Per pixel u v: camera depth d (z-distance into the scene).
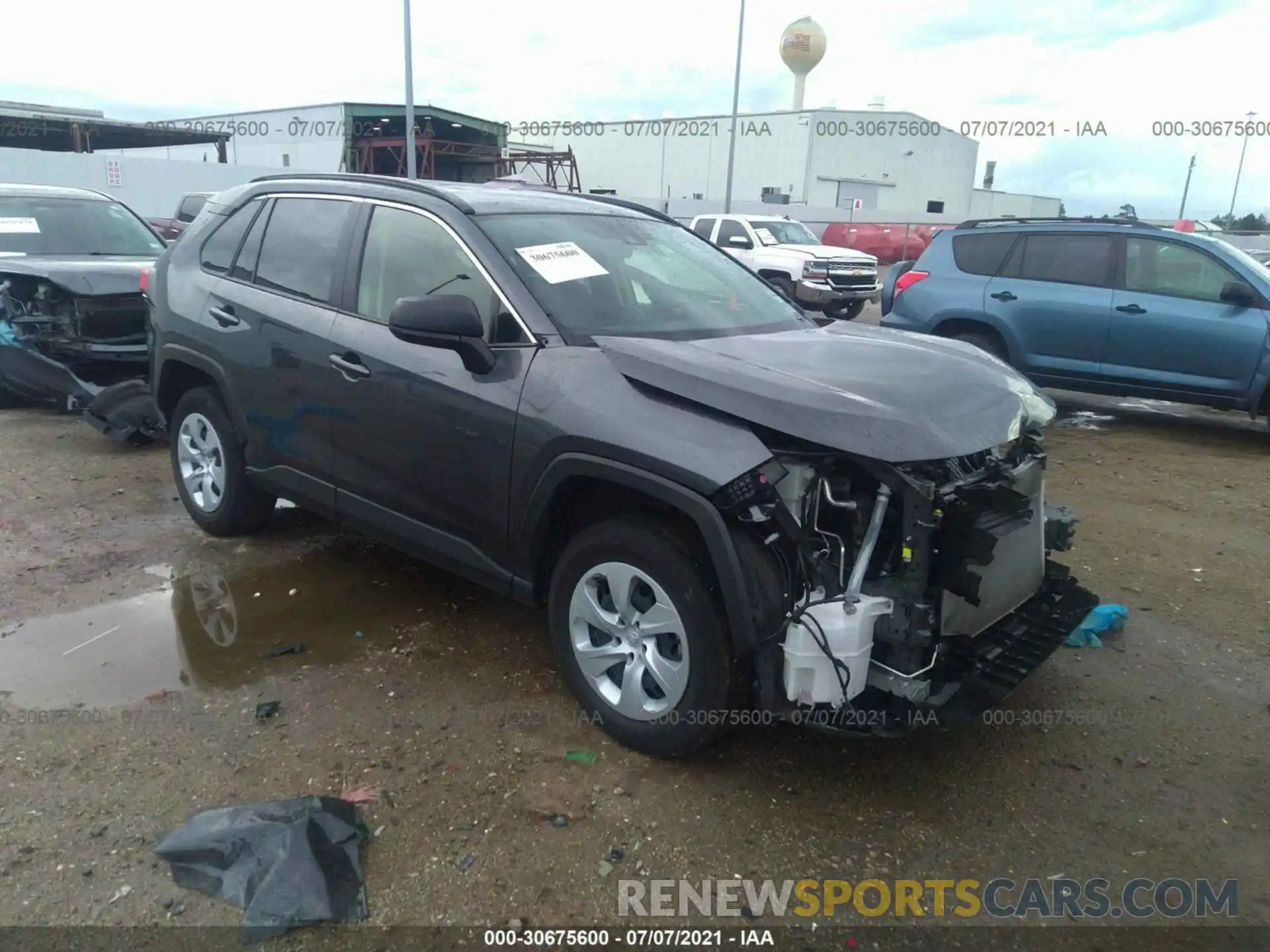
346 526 4.24
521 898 2.63
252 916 2.50
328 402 4.09
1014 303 8.80
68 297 7.02
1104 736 3.53
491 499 3.51
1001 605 3.23
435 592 4.59
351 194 4.30
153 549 5.03
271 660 3.89
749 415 2.93
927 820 3.03
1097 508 6.25
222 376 4.66
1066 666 4.06
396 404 3.78
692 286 4.15
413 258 3.92
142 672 3.77
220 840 2.70
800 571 2.90
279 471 4.49
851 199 41.56
